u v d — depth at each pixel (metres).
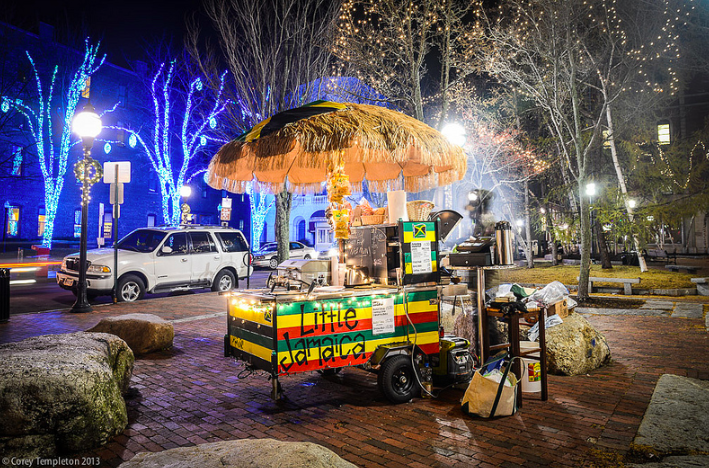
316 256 25.17
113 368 4.67
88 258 11.63
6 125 26.62
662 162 19.59
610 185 20.38
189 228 13.61
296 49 17.05
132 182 33.97
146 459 2.57
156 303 11.77
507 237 5.11
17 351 3.95
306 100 17.16
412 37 12.64
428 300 4.98
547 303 6.33
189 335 8.10
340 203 5.17
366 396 4.95
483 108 21.67
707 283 13.81
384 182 6.77
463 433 3.89
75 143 29.70
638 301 11.87
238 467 2.39
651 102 16.09
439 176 5.96
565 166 19.34
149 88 34.41
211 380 5.55
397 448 3.60
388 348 4.57
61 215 29.77
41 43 27.72
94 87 31.03
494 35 12.99
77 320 9.20
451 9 12.75
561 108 13.34
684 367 5.84
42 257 24.58
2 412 3.26
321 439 3.79
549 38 12.27
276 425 4.12
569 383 5.27
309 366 4.29
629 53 11.61
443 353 5.18
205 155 38.75
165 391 5.14
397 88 14.05
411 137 4.41
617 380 5.35
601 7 12.48
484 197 7.12
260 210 39.19
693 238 29.55
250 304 4.63
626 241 18.64
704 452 3.32
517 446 3.60
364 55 13.51
